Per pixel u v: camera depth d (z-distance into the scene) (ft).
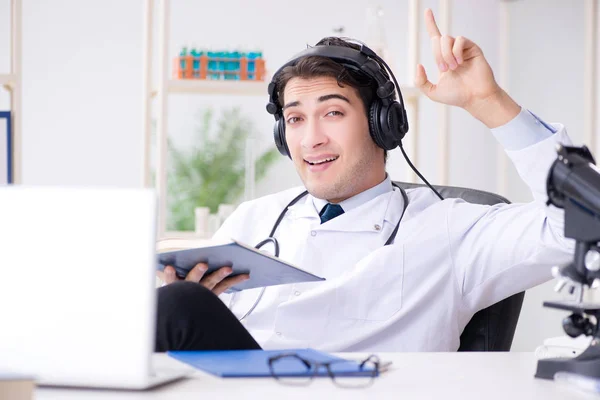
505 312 5.25
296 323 5.12
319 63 5.34
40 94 14.34
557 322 10.80
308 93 5.39
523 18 11.35
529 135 4.16
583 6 11.09
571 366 2.73
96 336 2.50
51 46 14.33
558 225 4.42
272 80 5.60
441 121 9.53
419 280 5.17
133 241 2.51
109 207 2.53
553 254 4.82
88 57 14.47
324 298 5.12
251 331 5.24
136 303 2.49
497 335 5.22
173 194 15.76
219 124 15.81
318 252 5.45
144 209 2.52
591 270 2.76
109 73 14.57
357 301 5.14
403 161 13.21
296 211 5.78
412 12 9.30
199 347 3.45
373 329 5.08
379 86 5.34
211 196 15.76
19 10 8.46
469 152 13.80
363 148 5.49
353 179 5.49
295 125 5.53
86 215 2.53
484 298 5.20
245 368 2.82
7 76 8.43
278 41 14.65
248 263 4.14
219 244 3.85
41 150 14.44
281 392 2.48
